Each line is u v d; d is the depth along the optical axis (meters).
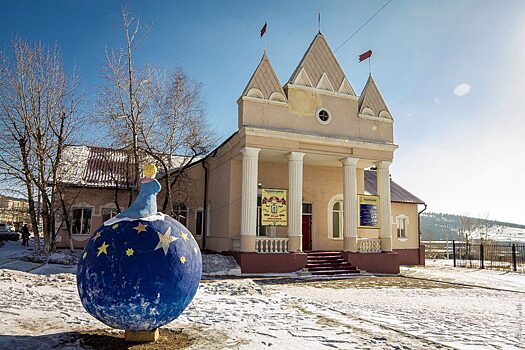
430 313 10.22
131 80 21.97
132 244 5.80
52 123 22.83
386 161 22.72
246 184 19.61
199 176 26.72
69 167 25.02
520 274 22.44
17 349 5.86
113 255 5.72
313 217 24.17
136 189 23.91
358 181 25.05
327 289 14.88
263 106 20.69
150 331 6.29
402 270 23.83
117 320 5.76
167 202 22.27
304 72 22.03
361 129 22.78
